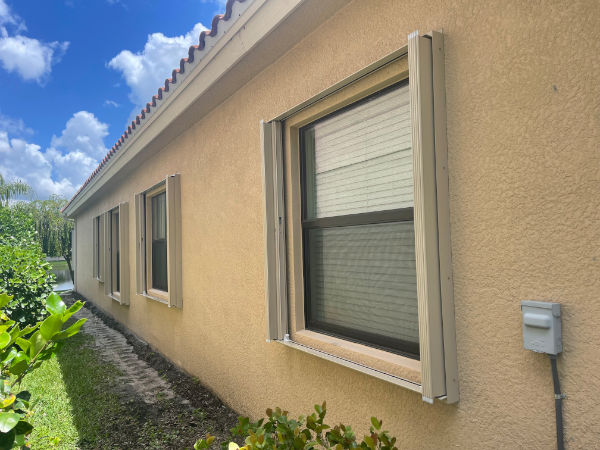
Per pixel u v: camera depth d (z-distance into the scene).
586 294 1.64
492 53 1.95
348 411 2.83
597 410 1.60
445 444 2.18
